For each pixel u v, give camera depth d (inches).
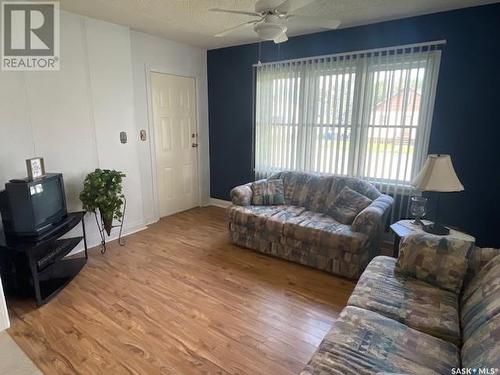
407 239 76.4
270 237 121.0
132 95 141.4
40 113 110.2
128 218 148.2
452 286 68.5
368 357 49.1
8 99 101.5
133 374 66.2
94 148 129.3
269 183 141.8
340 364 47.6
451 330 56.1
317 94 143.2
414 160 124.8
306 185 137.9
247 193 136.3
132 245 134.6
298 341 76.9
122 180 141.3
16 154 104.9
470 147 114.6
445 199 121.0
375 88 128.2
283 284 103.6
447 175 87.9
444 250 71.2
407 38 120.6
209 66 183.0
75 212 117.0
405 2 103.7
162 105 161.3
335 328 56.6
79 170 125.0
